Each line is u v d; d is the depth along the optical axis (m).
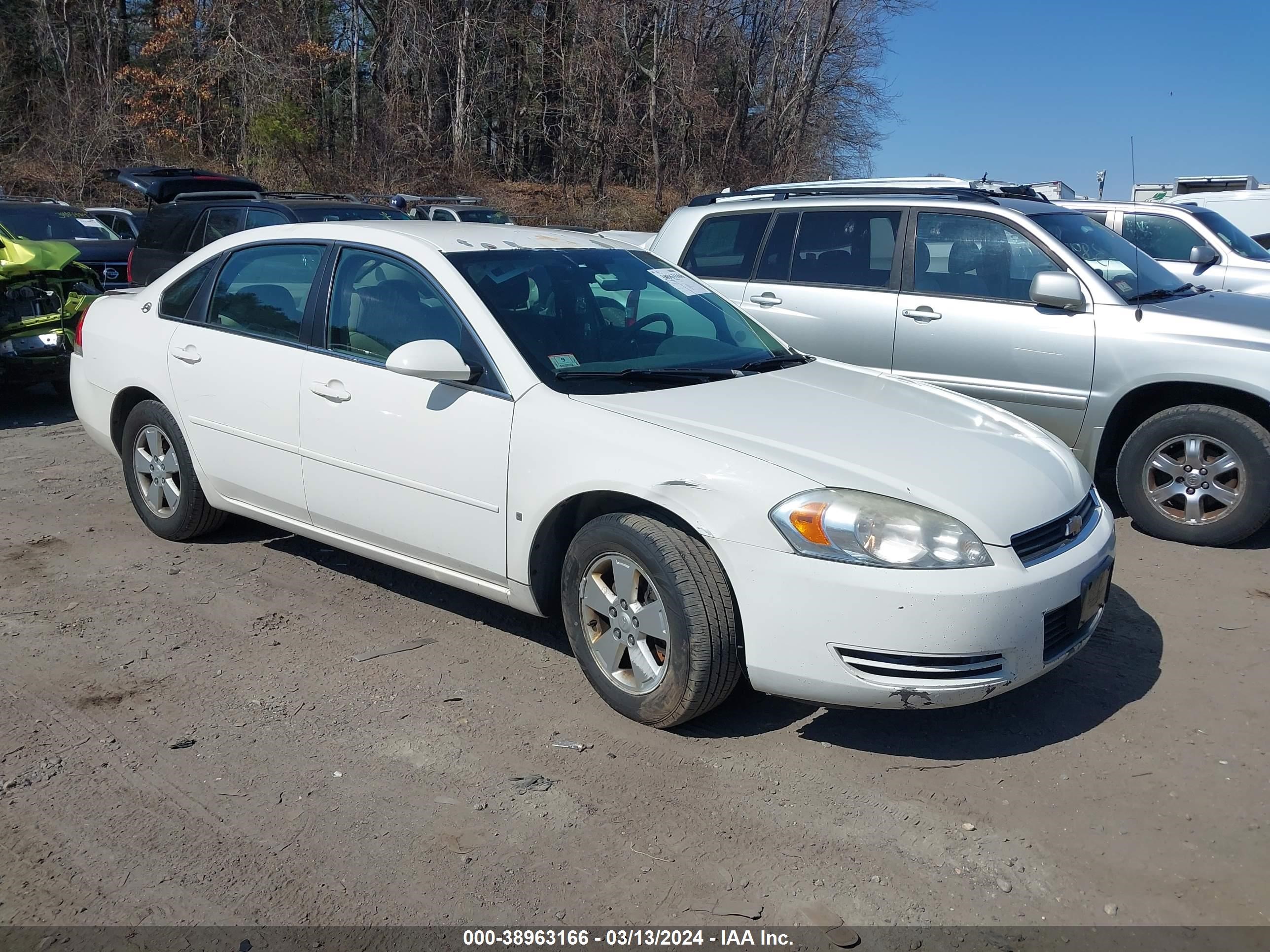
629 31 39.50
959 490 3.43
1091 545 3.68
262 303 4.85
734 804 3.29
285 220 10.43
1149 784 3.43
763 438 3.59
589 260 4.66
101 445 5.82
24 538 5.61
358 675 4.12
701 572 3.45
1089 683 4.11
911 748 3.64
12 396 9.82
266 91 33.00
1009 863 3.03
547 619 4.68
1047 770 3.51
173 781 3.38
